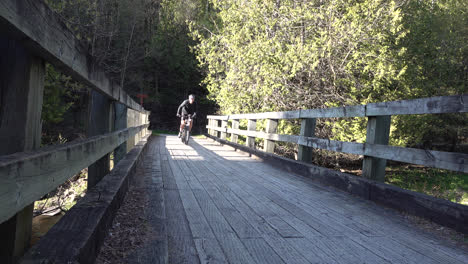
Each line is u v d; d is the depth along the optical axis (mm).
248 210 3449
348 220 3223
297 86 11523
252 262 2154
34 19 1250
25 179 1250
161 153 8797
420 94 12047
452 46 14547
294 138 6469
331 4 10312
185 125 12359
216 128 14531
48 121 11281
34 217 3164
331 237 2721
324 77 10898
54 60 1561
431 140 16938
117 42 25891
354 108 4594
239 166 6840
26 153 1397
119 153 5168
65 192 5496
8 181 1105
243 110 13586
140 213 3043
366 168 4340
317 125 12039
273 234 2736
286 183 5082
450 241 2684
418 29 12320
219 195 4094
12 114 1475
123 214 2926
